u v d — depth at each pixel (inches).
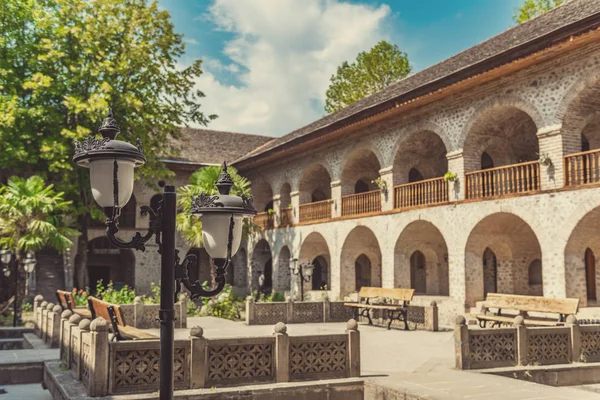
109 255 1462.8
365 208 980.6
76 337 322.7
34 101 961.5
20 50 964.6
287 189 1277.1
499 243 829.8
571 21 611.8
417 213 835.4
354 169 1058.7
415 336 581.6
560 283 605.9
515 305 547.5
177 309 660.1
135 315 642.8
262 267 1371.8
